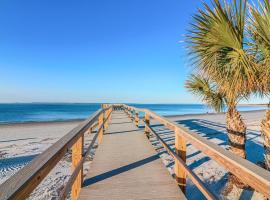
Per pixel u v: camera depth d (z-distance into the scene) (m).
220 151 1.42
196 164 6.48
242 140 4.41
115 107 26.39
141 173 3.35
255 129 13.74
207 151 1.68
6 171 6.27
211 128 14.62
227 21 2.91
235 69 3.23
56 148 1.48
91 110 68.12
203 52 3.42
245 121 19.05
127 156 4.31
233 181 4.59
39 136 12.70
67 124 20.34
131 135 6.83
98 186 2.88
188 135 2.17
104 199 2.52
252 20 2.87
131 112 12.30
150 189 2.78
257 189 0.98
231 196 4.38
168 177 3.18
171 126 3.07
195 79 5.38
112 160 4.04
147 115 6.50
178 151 2.71
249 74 3.14
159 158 4.16
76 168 2.37
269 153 3.33
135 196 2.59
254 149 8.47
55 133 13.89
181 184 2.74
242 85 3.39
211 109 5.49
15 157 7.74
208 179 5.37
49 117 37.69
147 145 5.34
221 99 5.16
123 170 3.49
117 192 2.71
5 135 13.47
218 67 3.48
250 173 1.03
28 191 0.96
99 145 5.35
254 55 3.17
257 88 3.49
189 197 4.46
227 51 3.27
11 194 0.80
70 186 1.98
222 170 5.91
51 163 1.29
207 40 3.22
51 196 4.61
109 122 10.62
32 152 8.48
